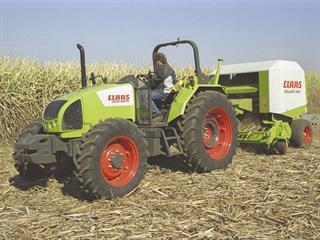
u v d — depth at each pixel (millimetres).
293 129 8359
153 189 5223
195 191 5160
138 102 5773
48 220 4234
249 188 5297
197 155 5977
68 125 5051
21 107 9672
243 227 3951
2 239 3756
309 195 4949
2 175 6297
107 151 4980
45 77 10070
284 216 4215
